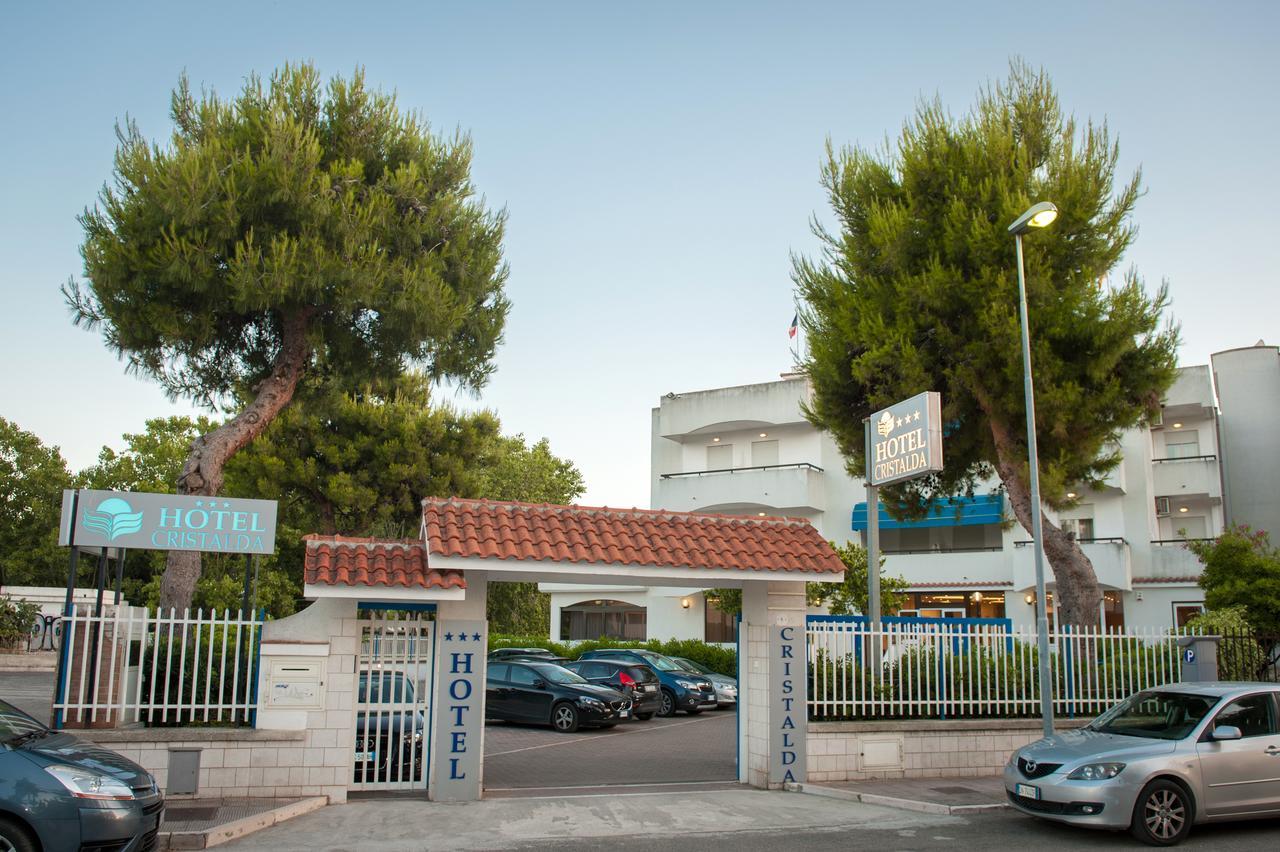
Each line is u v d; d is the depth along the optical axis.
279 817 9.86
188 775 10.34
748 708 12.99
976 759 13.12
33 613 27.02
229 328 16.23
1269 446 31.72
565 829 9.70
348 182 15.37
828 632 13.26
